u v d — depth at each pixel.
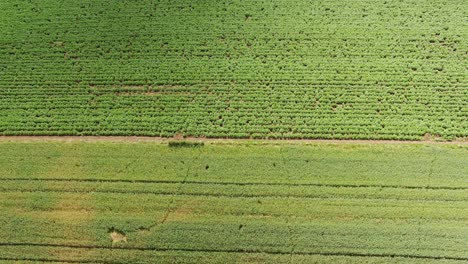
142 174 21.23
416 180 20.61
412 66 24.02
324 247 19.27
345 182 20.67
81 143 22.31
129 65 24.75
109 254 19.48
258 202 20.34
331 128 22.33
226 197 20.53
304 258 19.09
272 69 24.20
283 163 21.27
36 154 22.00
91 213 20.39
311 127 22.39
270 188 20.64
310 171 21.00
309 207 20.14
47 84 24.36
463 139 22.03
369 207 20.05
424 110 22.78
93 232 19.97
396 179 20.66
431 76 23.64
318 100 23.28
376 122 22.45
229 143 22.08
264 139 22.33
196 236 19.67
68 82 24.36
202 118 22.91
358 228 19.56
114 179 21.19
